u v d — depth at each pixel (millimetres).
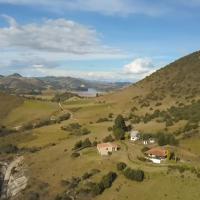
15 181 146375
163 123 174500
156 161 120688
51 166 147000
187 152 129625
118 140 156125
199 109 175875
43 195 124250
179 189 101750
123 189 109688
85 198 112250
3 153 191625
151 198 102062
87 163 133750
